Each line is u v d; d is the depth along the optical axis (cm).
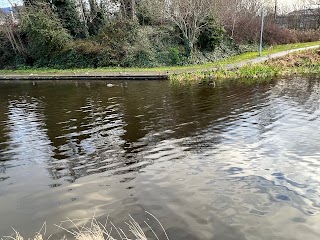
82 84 1948
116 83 1908
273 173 609
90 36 2998
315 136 798
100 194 562
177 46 2680
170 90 1570
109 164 696
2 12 3036
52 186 606
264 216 471
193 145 782
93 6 3022
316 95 1283
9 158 768
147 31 2711
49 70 2631
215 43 2719
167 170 646
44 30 2727
